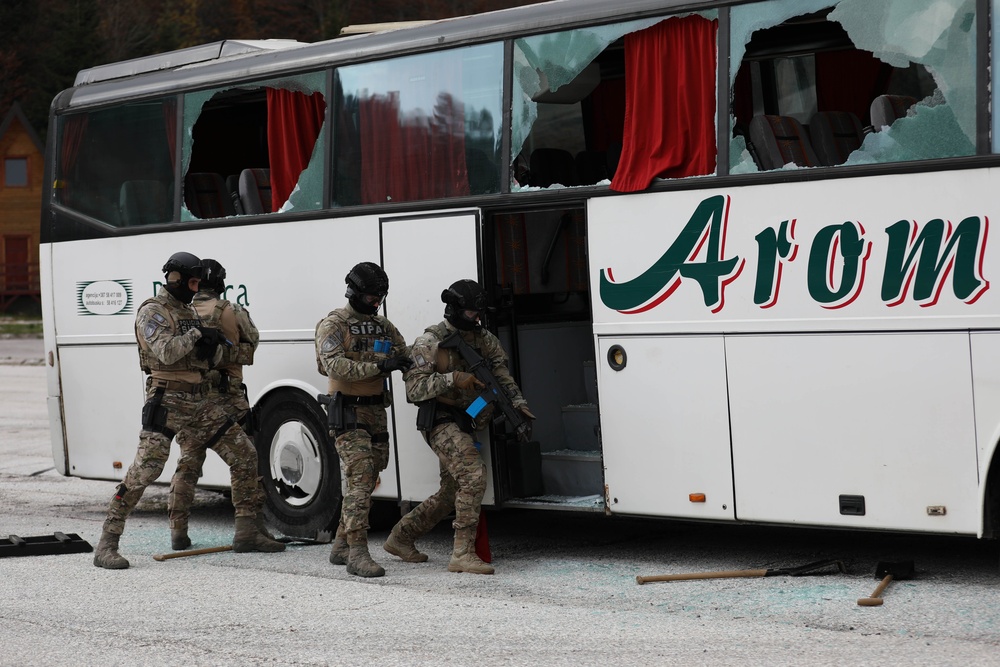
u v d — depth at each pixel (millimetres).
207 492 19953
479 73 13383
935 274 10648
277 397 15102
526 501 13125
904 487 10852
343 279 14430
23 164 85312
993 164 10391
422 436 13812
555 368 14312
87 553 14375
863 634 9656
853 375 11039
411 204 13797
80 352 17125
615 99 15070
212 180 16406
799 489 11359
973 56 10539
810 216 11203
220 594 12016
